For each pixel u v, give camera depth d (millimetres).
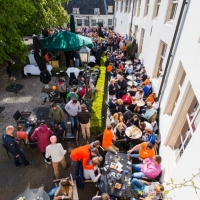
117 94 8398
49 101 8922
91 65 12836
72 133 6672
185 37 4727
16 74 11383
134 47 12523
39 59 8039
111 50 16531
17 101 8992
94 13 34156
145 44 11164
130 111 6785
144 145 5285
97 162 4410
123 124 6254
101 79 10477
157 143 5762
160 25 7922
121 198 4250
